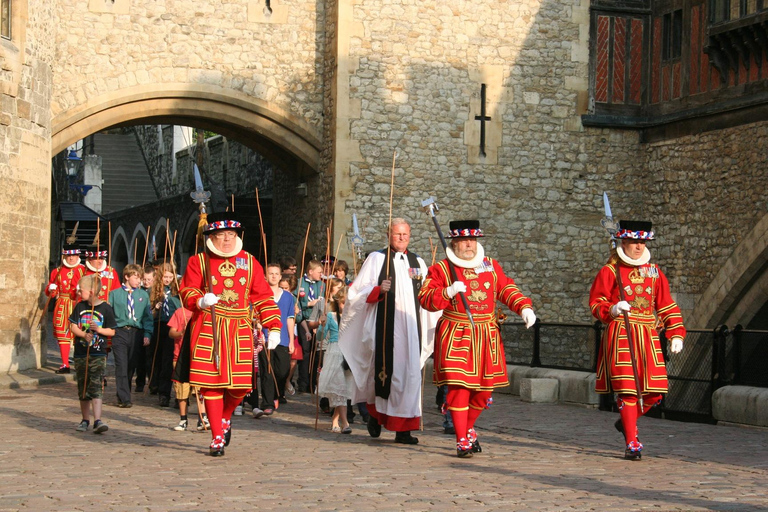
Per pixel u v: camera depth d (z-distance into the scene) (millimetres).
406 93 15859
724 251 15023
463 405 6785
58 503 4996
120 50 15062
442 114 16031
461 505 4992
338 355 8289
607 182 16766
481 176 16219
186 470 6078
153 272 11750
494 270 7020
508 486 5570
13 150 12500
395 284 7543
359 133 15617
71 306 13062
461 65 16141
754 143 14422
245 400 9727
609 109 16781
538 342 11867
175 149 29703
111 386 12180
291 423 8883
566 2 16625
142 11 15172
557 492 5398
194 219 21188
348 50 15555
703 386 9523
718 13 14867
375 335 7500
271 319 6828
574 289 16609
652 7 16844
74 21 14883
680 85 16031
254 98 15609
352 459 6613
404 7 15859
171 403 10492
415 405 7402
